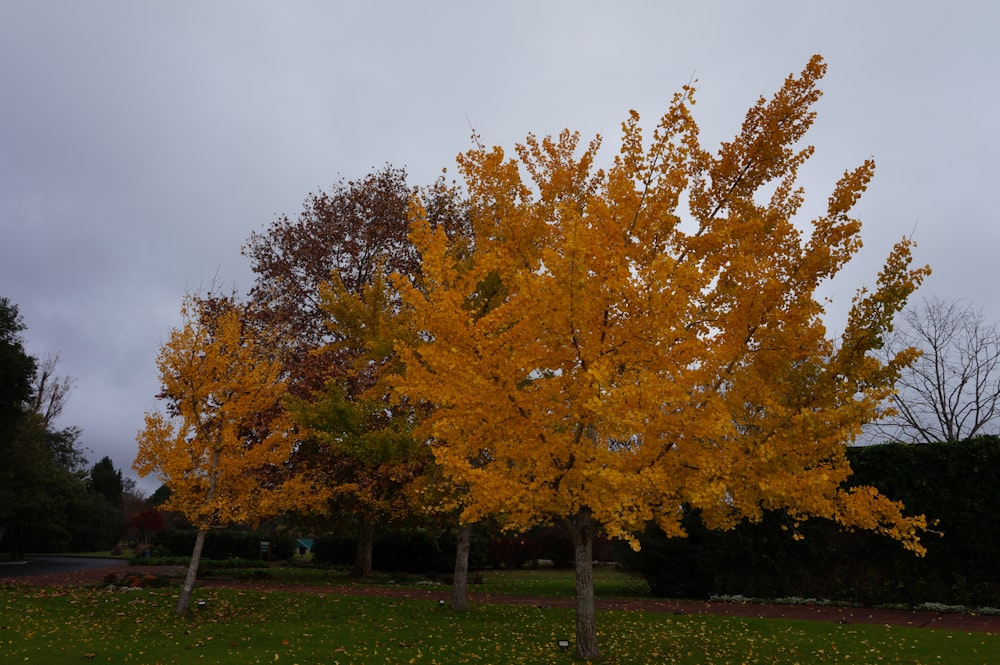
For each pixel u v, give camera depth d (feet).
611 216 21.09
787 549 47.16
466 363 20.22
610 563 93.91
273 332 41.55
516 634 28.68
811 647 26.96
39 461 101.65
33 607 34.53
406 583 53.16
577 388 20.33
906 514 43.06
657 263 18.60
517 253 24.89
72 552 130.31
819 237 22.84
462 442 21.42
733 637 29.14
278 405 38.06
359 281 65.87
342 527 60.59
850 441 20.07
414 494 38.91
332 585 49.65
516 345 20.72
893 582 43.09
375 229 65.87
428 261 21.62
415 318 22.38
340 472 42.39
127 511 167.73
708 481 20.12
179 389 34.45
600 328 20.38
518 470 21.16
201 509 32.53
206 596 39.75
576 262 19.12
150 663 22.48
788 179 25.18
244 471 35.70
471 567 79.00
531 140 27.55
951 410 73.10
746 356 22.34
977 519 41.04
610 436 19.71
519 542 84.43
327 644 26.04
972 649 26.53
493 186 26.04
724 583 48.03
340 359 45.73
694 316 21.47
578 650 23.72
